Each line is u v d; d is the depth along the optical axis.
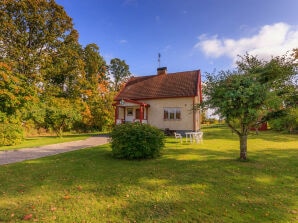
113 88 38.41
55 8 26.34
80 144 13.14
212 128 28.73
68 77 28.25
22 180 5.37
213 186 4.87
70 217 3.40
